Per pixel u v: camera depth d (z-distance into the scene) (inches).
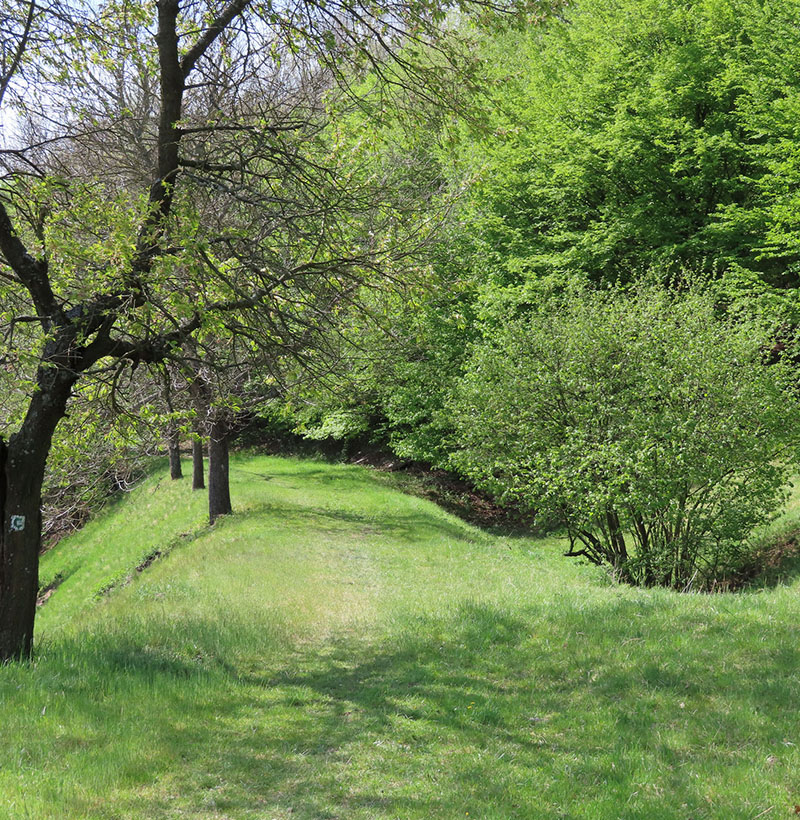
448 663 386.6
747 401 653.3
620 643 381.1
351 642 450.9
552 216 1288.1
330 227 453.4
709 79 1108.5
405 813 217.3
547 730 287.1
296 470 1587.1
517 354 778.2
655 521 690.2
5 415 489.7
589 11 1251.2
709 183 1111.6
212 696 332.5
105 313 389.1
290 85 539.2
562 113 1228.5
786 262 1082.7
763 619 392.8
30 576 380.8
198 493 1266.0
